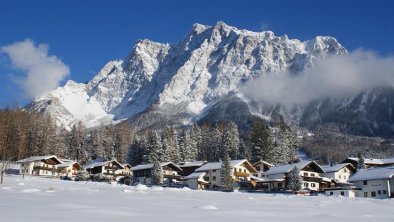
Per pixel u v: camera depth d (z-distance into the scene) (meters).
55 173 142.88
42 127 174.88
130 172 154.12
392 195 105.06
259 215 29.36
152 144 162.88
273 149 166.50
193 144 180.25
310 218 28.42
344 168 135.38
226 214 28.98
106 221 22.88
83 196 44.38
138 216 25.91
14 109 178.38
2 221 21.42
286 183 120.25
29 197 39.06
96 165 148.75
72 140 184.12
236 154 175.38
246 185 125.12
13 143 154.50
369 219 28.64
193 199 47.59
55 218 23.17
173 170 143.62
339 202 54.41
